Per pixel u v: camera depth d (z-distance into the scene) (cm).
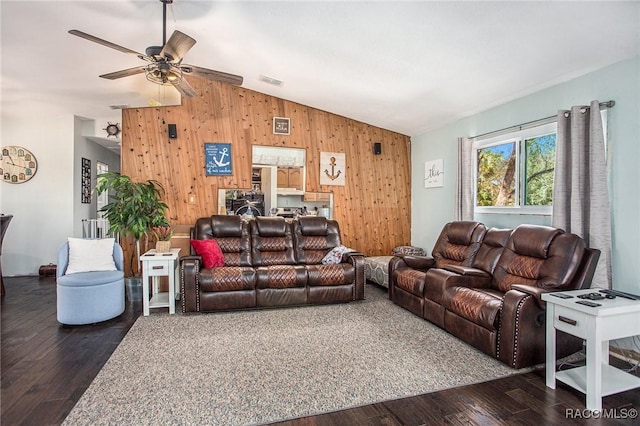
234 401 211
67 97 494
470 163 446
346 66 391
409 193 603
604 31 253
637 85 276
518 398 218
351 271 424
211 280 379
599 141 286
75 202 584
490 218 432
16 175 562
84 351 281
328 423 192
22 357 270
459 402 213
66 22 322
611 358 273
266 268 406
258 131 527
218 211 512
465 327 299
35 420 191
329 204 566
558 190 317
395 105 481
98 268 365
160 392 220
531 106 371
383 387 229
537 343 258
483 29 277
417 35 303
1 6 292
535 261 307
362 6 279
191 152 502
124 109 482
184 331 328
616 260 290
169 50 281
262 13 317
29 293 456
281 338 311
